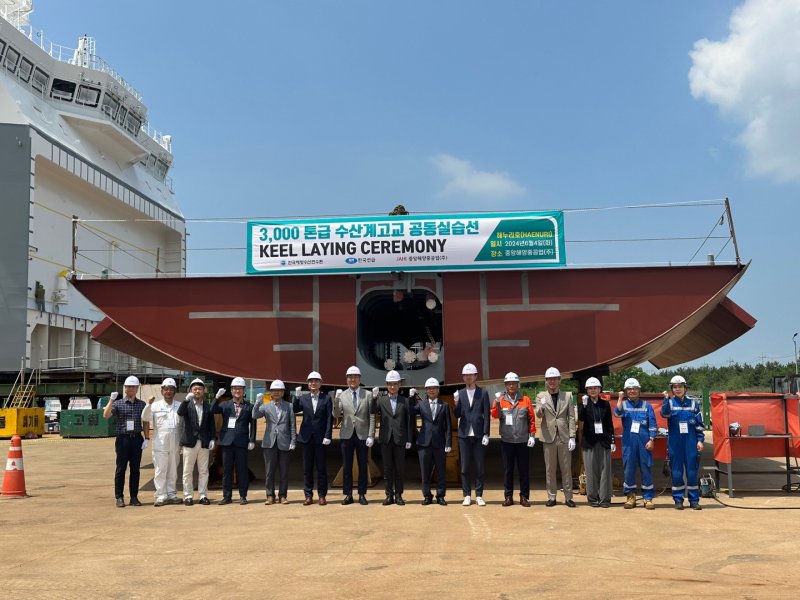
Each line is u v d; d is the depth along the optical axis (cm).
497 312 1359
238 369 1379
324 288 1390
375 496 1198
